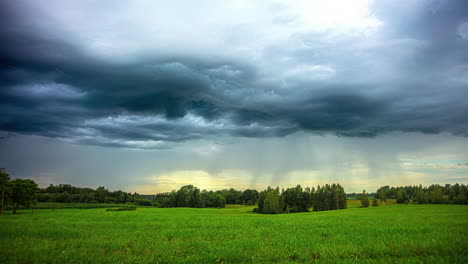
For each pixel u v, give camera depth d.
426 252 15.34
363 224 32.12
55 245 17.77
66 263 13.47
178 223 34.03
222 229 27.92
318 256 15.03
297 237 22.09
